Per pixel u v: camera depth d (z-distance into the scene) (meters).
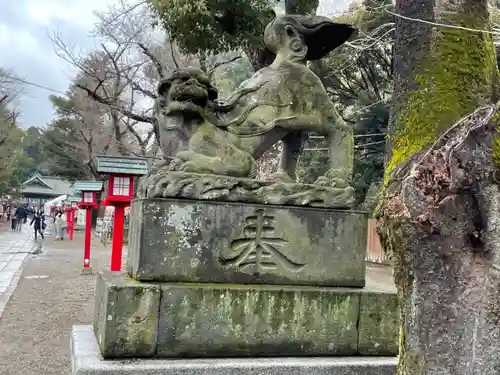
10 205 46.22
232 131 4.05
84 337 3.98
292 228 3.89
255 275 3.77
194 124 4.01
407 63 2.65
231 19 9.20
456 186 2.28
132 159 8.77
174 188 3.65
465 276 2.31
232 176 3.90
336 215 4.00
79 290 11.01
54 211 33.25
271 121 4.10
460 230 2.31
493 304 2.27
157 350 3.40
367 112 13.80
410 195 2.35
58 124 30.08
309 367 3.50
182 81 3.99
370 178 14.14
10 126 28.56
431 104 2.49
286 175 4.37
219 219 3.73
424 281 2.34
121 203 8.59
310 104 4.25
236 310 3.57
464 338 2.29
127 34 19.95
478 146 2.32
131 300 3.38
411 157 2.46
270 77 4.23
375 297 3.86
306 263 3.89
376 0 10.38
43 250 20.30
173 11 8.73
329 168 4.26
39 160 59.78
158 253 3.58
